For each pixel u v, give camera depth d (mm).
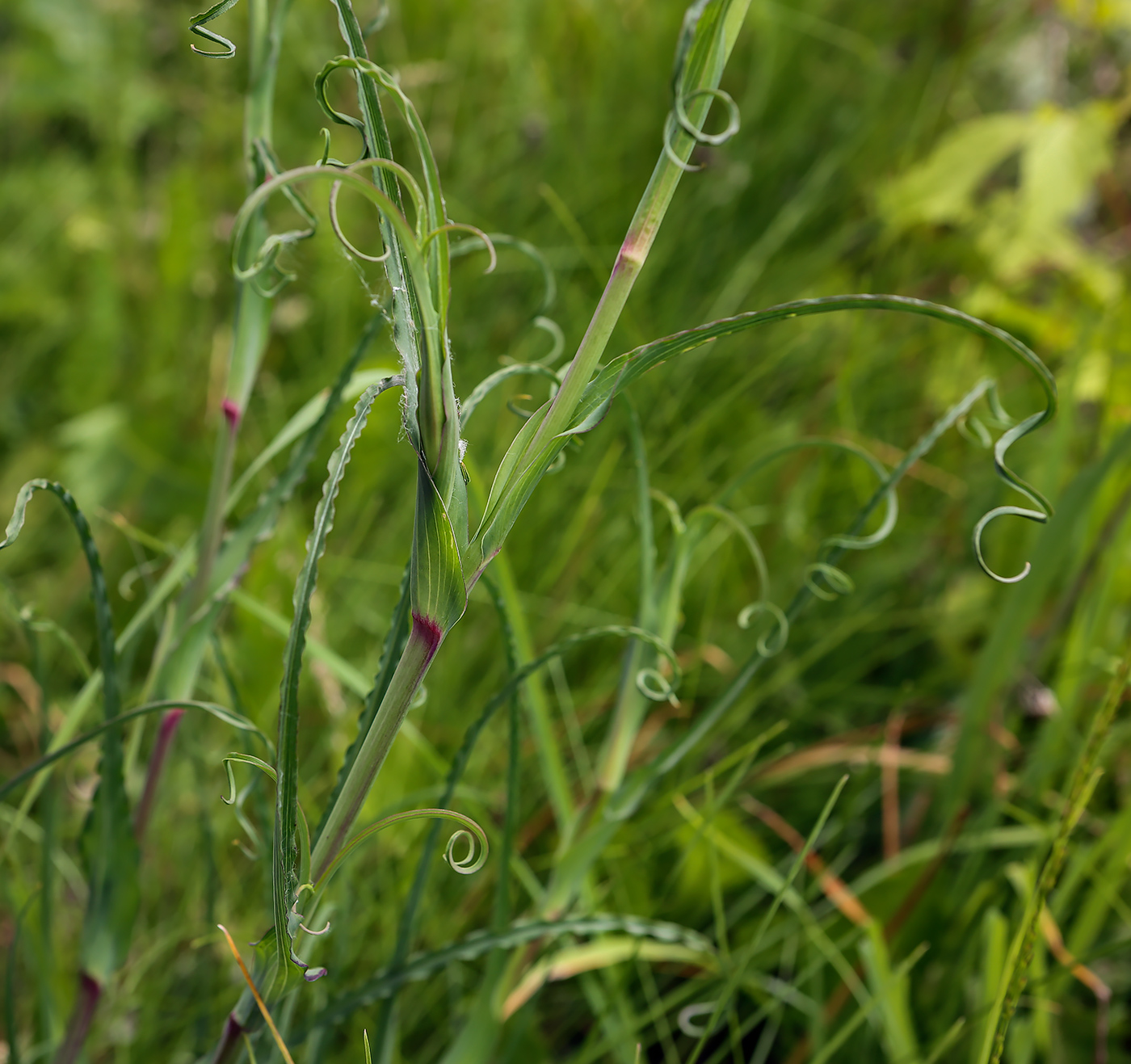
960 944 681
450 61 1319
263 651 688
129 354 1183
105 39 1421
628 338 972
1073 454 942
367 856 703
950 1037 537
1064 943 704
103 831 505
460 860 689
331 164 391
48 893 548
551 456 396
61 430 1095
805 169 1340
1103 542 744
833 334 1120
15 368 1169
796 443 533
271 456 541
